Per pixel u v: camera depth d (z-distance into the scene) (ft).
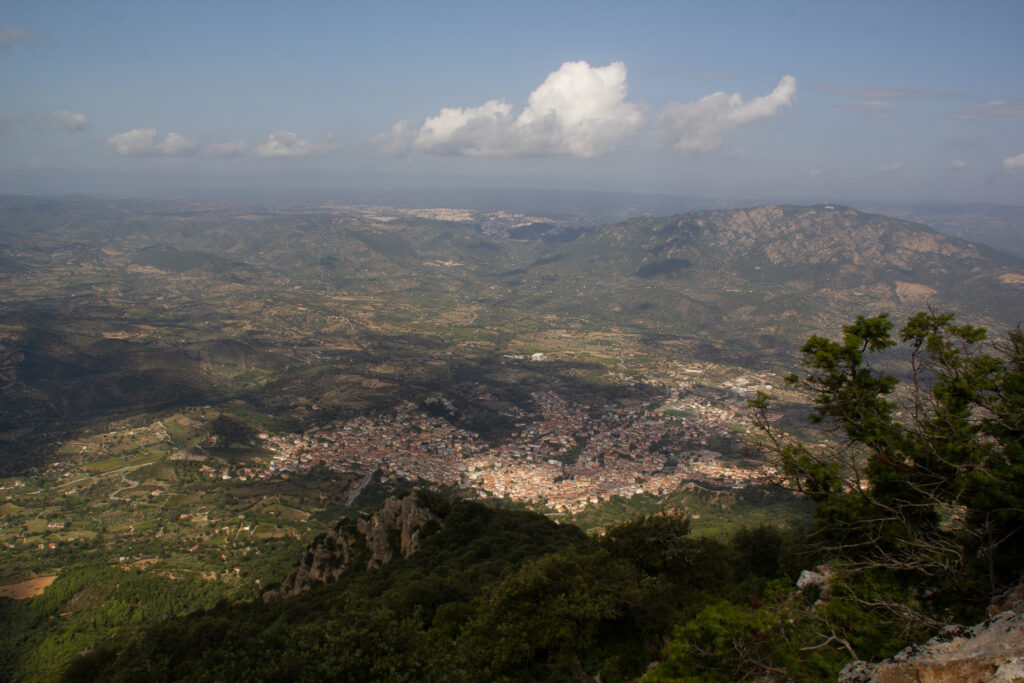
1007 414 81.76
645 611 125.90
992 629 51.47
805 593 104.01
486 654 116.78
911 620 75.05
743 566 162.30
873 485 101.45
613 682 112.98
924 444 90.07
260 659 103.04
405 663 92.99
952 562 81.76
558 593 126.52
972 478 79.05
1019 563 77.77
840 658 76.02
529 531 249.96
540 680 117.70
